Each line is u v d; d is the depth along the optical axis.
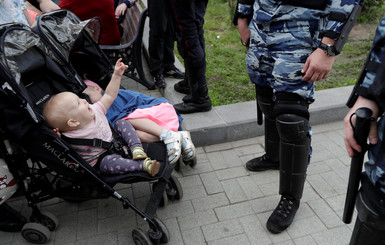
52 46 2.11
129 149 2.07
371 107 1.23
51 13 2.13
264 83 2.16
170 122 2.29
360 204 1.31
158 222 2.08
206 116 3.16
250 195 2.54
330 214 2.34
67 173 1.92
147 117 2.20
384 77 1.11
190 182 2.70
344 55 4.72
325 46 1.68
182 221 2.34
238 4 2.17
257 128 3.16
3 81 1.58
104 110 2.02
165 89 3.77
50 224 2.25
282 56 1.86
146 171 1.87
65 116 1.80
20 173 2.11
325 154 2.95
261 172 2.77
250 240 2.17
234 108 3.28
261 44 1.98
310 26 1.78
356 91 1.27
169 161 2.09
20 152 1.93
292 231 2.22
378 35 1.14
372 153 1.23
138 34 3.67
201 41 2.91
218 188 2.62
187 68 2.98
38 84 2.08
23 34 1.91
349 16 1.63
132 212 2.45
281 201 2.26
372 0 5.64
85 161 1.86
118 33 3.71
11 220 2.26
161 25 3.47
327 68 1.75
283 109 1.93
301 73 1.85
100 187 1.96
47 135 1.74
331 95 3.44
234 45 5.21
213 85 4.02
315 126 3.35
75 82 2.23
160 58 3.74
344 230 2.21
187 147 2.33
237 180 2.70
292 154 2.02
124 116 2.26
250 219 2.33
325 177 2.68
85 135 1.88
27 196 2.10
